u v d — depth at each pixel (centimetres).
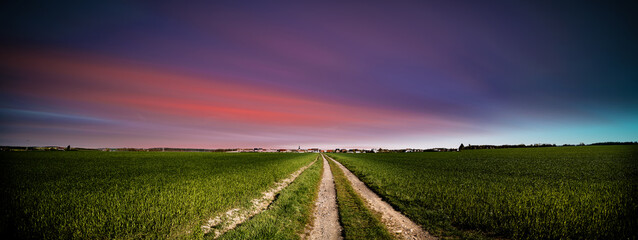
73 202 946
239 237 735
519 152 7706
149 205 917
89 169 2483
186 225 793
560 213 833
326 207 1196
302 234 827
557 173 2533
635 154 5009
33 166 2725
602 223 743
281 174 2294
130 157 5322
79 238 650
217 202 1054
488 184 1698
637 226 730
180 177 1853
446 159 5781
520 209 908
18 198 1026
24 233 652
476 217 871
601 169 2764
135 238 683
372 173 2633
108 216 781
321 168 3678
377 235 805
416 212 1051
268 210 1054
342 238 793
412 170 2969
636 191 1338
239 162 4078
